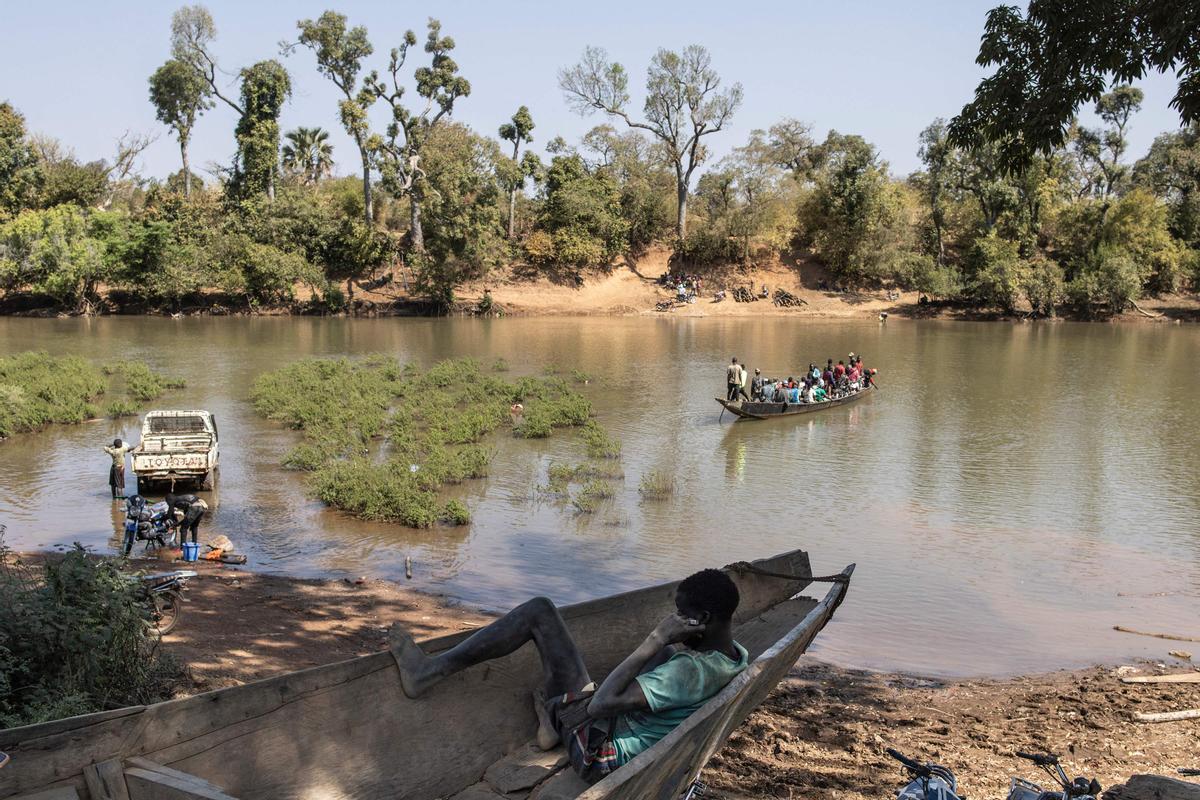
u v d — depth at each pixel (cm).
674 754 379
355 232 7600
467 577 1336
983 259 7488
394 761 464
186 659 877
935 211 8231
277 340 5253
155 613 899
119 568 780
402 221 8725
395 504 1678
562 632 479
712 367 4206
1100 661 1041
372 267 7794
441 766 477
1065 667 1019
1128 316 7269
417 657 468
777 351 4931
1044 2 1078
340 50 7662
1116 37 1052
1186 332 6328
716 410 3048
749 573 638
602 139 8694
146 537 1428
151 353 4447
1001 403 3216
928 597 1270
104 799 375
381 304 7325
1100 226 7700
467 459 2080
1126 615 1205
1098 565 1430
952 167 8038
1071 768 714
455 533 1590
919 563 1433
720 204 8338
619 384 3641
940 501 1853
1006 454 2341
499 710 505
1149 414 2966
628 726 416
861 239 7950
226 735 415
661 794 427
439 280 7375
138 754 391
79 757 377
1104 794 526
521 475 2075
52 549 1422
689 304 7850
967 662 1027
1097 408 3095
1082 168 9575
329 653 955
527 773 473
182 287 6700
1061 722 834
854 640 1095
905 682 953
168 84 8169
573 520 1688
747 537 1581
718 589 421
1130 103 9244
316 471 1977
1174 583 1347
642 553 1480
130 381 3183
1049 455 2328
